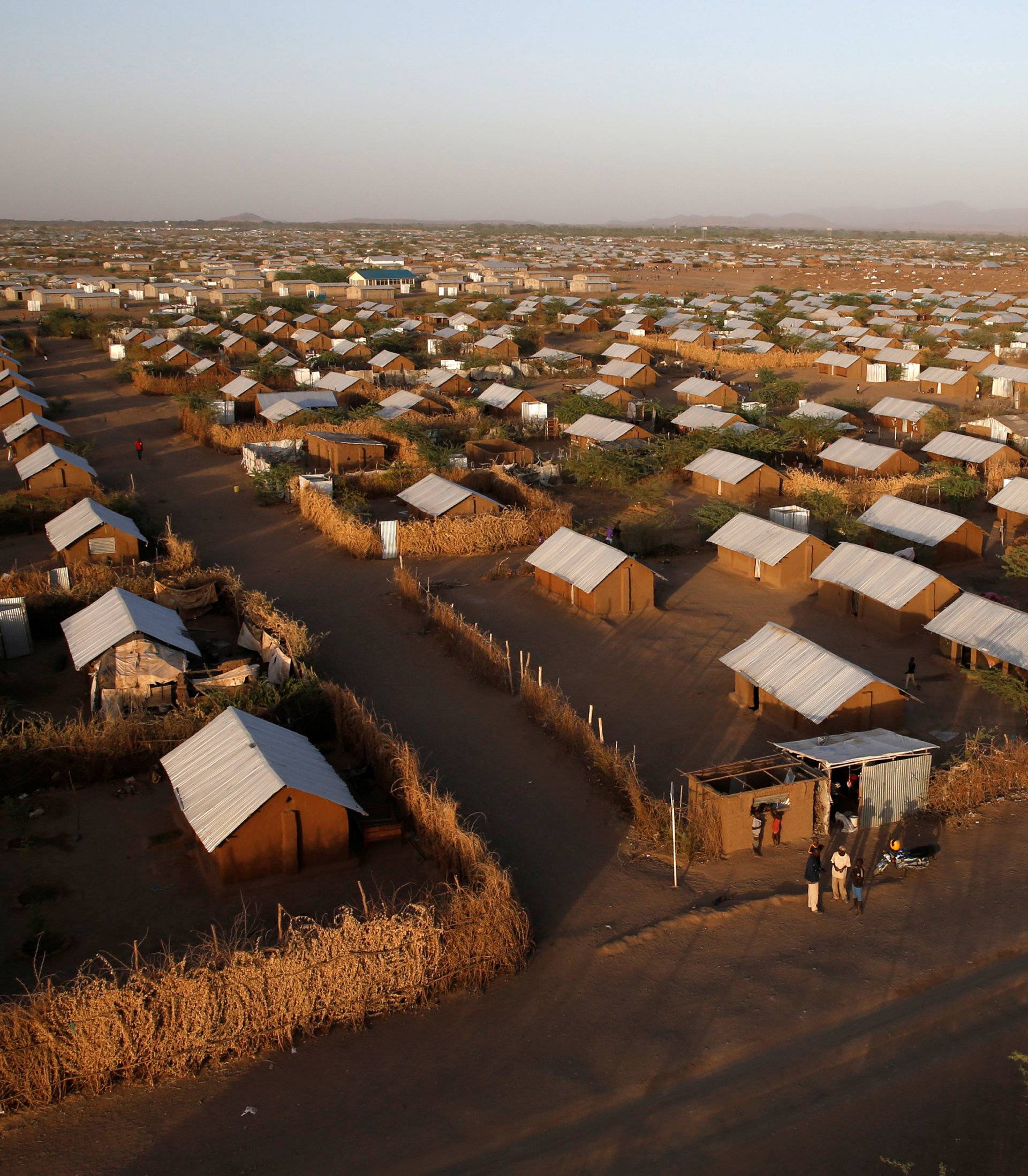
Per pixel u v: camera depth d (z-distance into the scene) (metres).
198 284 195.88
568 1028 20.03
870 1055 19.23
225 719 28.09
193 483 67.50
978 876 25.20
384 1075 18.83
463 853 24.28
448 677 38.03
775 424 77.12
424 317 146.88
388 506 61.38
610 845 26.94
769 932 23.09
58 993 18.58
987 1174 16.59
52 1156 17.03
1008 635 35.50
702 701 35.97
